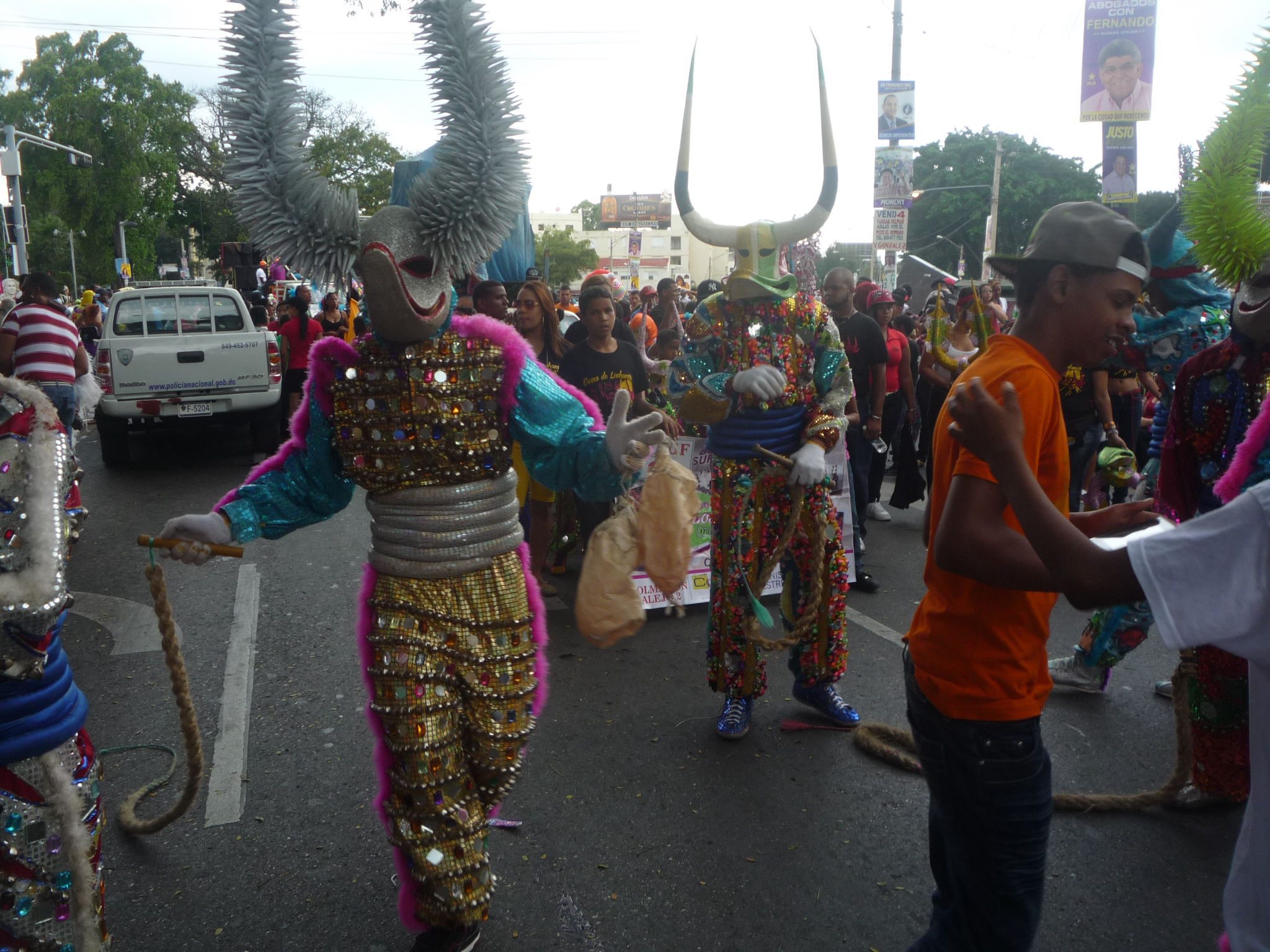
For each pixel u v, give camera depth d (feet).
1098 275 5.57
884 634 16.28
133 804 10.46
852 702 13.51
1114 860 9.56
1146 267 5.63
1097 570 4.30
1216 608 4.03
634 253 138.51
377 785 11.07
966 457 5.28
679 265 364.38
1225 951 4.66
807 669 12.41
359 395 7.53
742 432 11.78
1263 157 5.33
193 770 9.08
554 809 10.57
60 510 5.72
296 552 21.24
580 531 19.58
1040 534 4.45
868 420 20.10
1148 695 13.56
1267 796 4.41
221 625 16.49
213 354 32.27
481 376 7.58
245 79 7.13
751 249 11.53
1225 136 5.30
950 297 21.66
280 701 13.38
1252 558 3.99
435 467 7.54
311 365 7.73
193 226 194.29
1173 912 8.77
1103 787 11.05
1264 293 8.55
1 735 5.74
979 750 5.83
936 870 6.64
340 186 7.39
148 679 14.19
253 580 19.10
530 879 9.27
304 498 7.96
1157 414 11.89
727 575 11.99
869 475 23.76
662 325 31.04
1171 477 9.93
